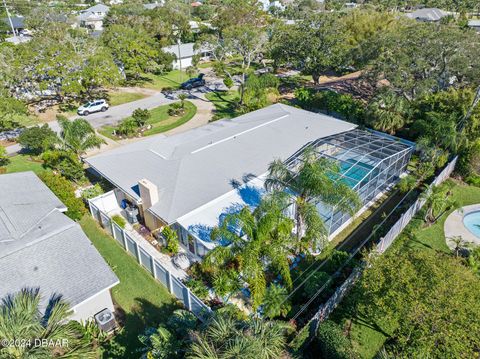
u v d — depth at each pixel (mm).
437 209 27812
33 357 12906
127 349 18469
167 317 20219
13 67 46656
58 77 50875
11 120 48312
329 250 25234
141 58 64250
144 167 29359
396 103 40688
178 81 70750
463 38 44844
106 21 92125
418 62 44656
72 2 148125
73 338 14953
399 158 32156
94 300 19500
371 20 72250
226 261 21828
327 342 17312
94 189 31938
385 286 16438
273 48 64125
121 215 29547
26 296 16312
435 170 34562
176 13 96625
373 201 30875
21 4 121438
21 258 19500
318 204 25609
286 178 23672
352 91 62875
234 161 30000
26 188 27125
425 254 17891
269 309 18922
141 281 22734
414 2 143250
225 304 19344
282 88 64688
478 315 14539
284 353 15367
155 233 26922
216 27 86875
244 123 37281
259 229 19641
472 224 28609
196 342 14188
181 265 24078
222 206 25344
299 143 33031
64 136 34906
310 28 59500
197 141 32969
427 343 14414
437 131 34156
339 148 32500
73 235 21719
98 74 52062
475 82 45375
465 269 17609
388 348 18031
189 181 27125
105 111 54031
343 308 20641
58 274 19156
